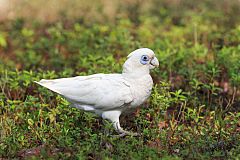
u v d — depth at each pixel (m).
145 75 10.63
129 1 22.70
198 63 15.38
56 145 10.38
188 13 20.55
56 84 10.67
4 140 10.52
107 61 13.88
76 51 16.83
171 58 14.87
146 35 17.66
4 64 15.44
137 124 11.63
